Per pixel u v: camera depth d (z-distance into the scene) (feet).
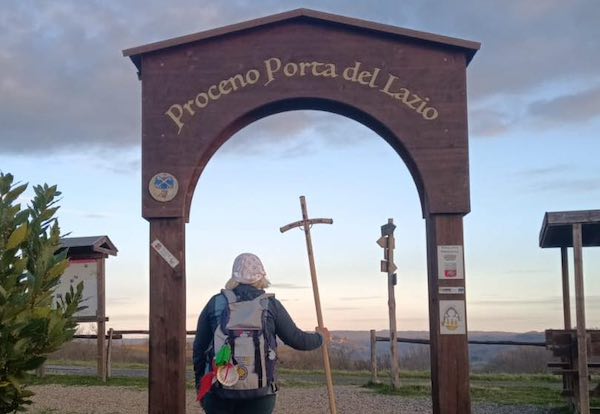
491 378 41.83
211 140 20.97
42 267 15.69
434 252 20.61
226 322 13.93
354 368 50.85
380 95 20.97
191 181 21.01
